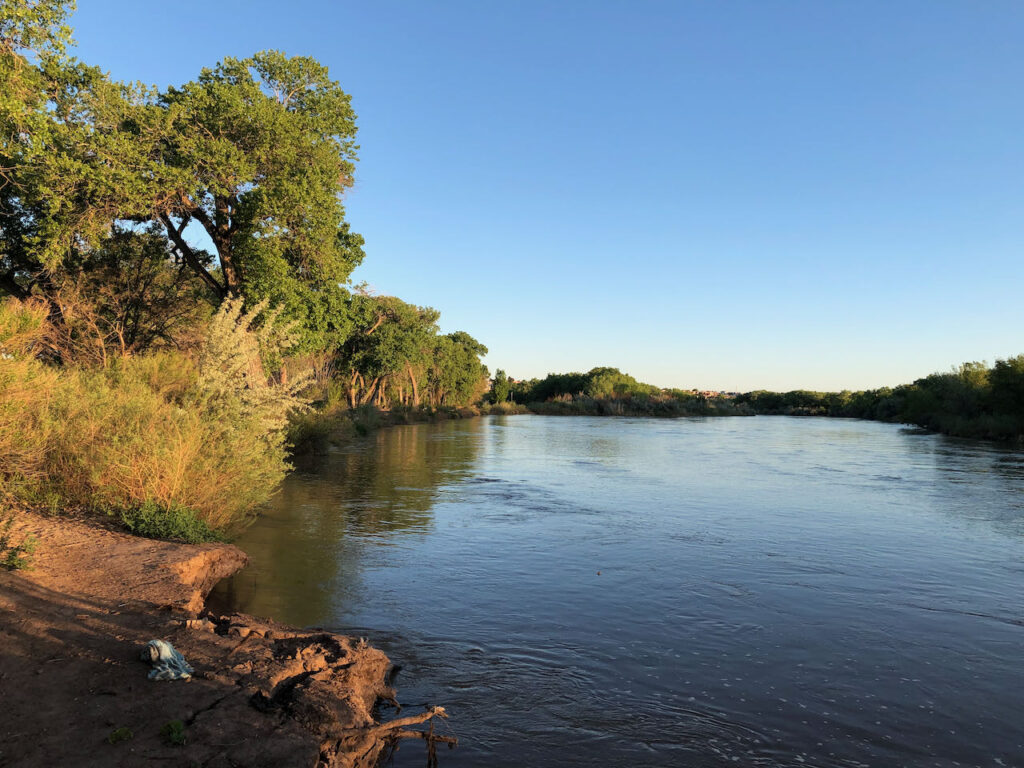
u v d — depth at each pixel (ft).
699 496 54.08
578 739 15.24
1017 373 128.06
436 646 20.97
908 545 36.52
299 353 71.00
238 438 35.63
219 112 59.41
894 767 14.29
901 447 111.45
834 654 20.89
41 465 31.27
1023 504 50.65
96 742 12.10
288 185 59.72
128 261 72.38
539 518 43.37
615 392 312.50
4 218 62.18
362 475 63.41
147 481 30.66
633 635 22.31
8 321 32.50
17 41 43.57
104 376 43.50
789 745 15.15
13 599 18.85
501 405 291.99
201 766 11.69
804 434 154.10
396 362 158.30
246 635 18.51
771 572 30.66
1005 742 15.48
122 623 18.21
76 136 54.49
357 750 13.53
